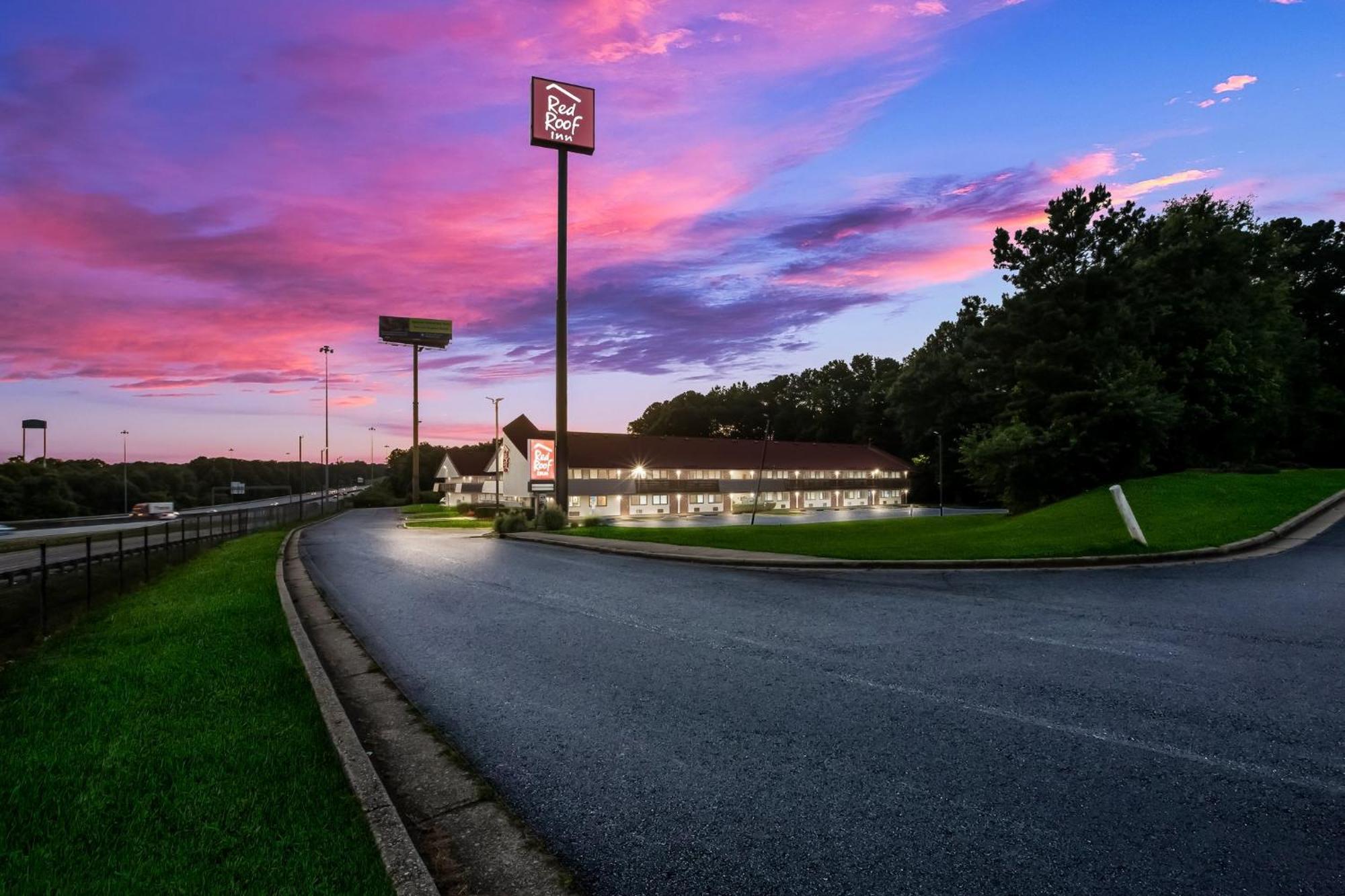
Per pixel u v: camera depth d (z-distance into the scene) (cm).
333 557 2200
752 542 1909
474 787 448
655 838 379
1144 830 370
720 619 952
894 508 7550
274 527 4250
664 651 787
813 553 1605
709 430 10812
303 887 314
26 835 364
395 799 433
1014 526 1823
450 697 650
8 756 474
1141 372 2619
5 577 1095
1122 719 530
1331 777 425
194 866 331
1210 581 1045
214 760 464
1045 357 2719
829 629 863
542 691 657
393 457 14788
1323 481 2052
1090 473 2538
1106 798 407
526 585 1355
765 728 538
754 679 666
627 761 486
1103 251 2764
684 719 564
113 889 313
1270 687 589
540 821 403
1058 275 2800
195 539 2611
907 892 321
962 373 6475
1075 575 1168
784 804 413
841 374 10556
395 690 673
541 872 346
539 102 3250
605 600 1147
